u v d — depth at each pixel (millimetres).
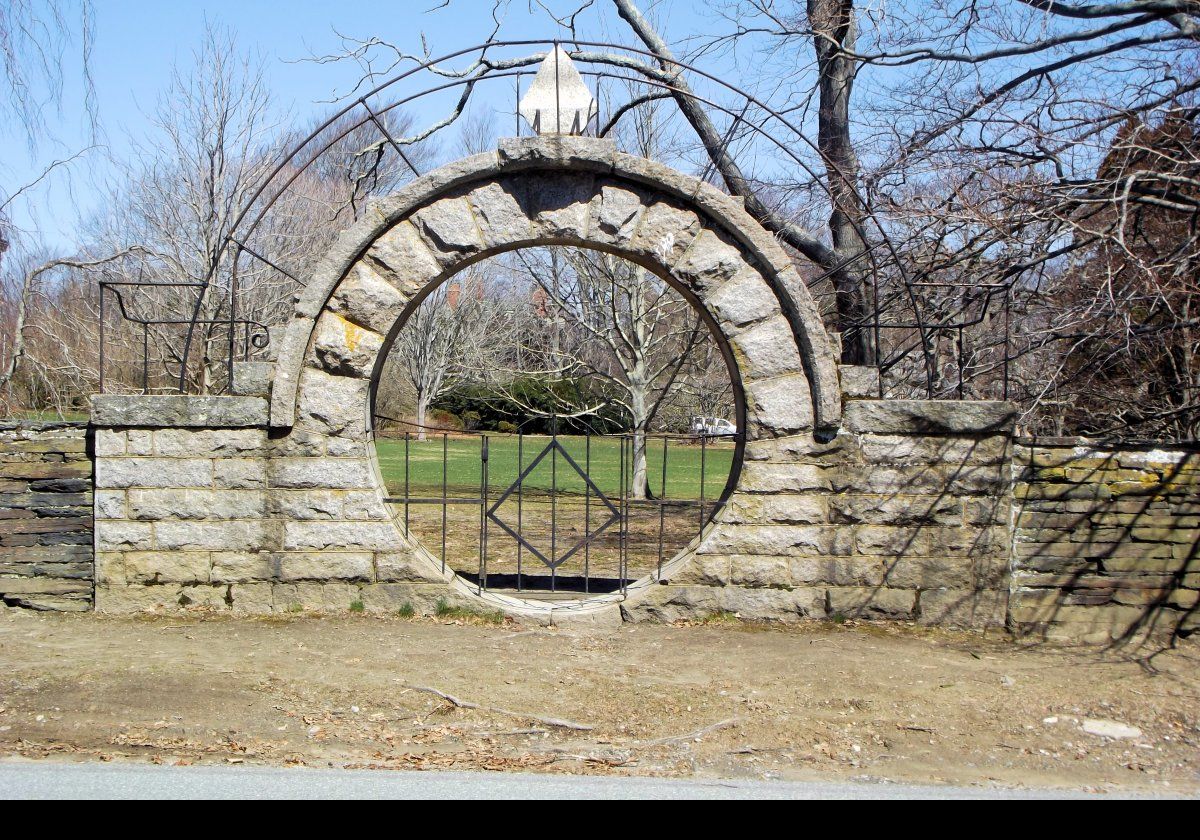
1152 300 8719
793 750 5969
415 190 8047
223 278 19547
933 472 8250
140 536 8242
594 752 5867
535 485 21797
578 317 18844
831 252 13062
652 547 13836
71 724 5926
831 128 13234
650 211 8188
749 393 8211
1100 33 9688
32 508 8367
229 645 7480
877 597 8273
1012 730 6324
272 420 8125
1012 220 8438
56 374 17625
